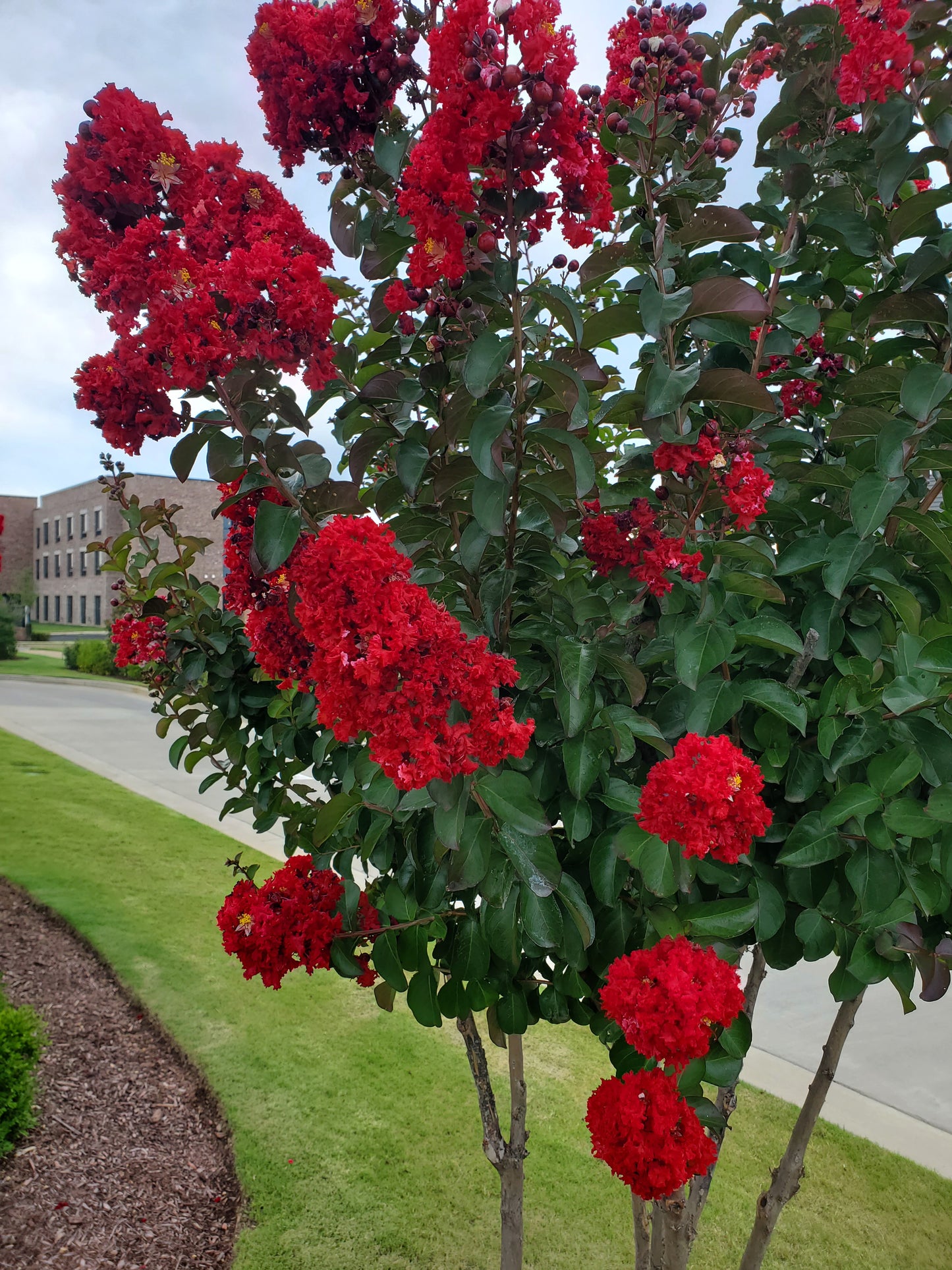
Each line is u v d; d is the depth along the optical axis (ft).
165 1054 15.30
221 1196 12.07
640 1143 5.26
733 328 6.82
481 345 5.23
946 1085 15.87
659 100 5.80
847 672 6.05
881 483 5.68
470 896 7.01
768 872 6.74
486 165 5.24
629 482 6.72
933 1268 11.04
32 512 176.24
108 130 5.65
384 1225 11.44
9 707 65.36
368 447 6.35
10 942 18.93
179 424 6.03
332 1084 14.52
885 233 6.91
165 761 43.73
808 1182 12.75
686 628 5.67
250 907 7.44
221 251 6.07
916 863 6.27
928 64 6.59
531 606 6.48
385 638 4.59
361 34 6.18
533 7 4.74
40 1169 12.07
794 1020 18.97
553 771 6.33
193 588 10.05
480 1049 8.61
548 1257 10.97
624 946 6.33
